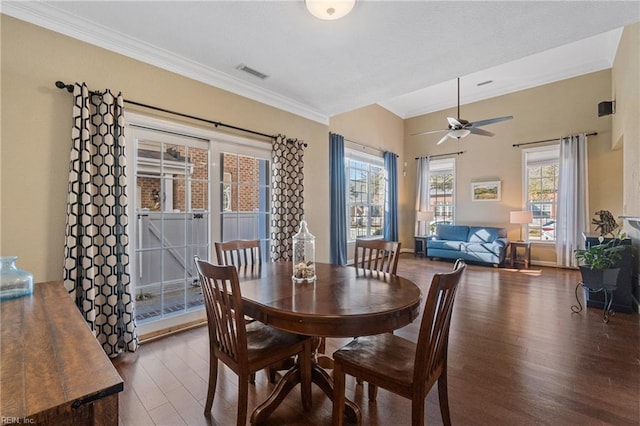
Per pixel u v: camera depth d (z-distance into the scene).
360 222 6.98
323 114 4.48
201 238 3.23
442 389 1.55
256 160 3.73
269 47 2.67
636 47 3.49
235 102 3.41
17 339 0.99
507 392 1.94
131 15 2.25
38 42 2.19
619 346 2.56
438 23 2.30
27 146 2.15
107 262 2.39
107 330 2.39
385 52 2.74
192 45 2.66
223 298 1.56
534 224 6.33
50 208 2.24
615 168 5.31
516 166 6.43
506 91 6.51
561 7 2.11
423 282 4.79
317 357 2.20
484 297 3.99
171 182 2.99
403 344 1.67
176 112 2.92
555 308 3.55
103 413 0.71
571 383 2.03
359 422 1.65
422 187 7.78
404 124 8.26
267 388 2.02
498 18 2.24
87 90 2.33
